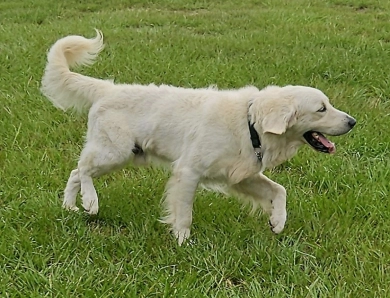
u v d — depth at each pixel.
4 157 4.26
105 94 3.74
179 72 5.41
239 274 3.44
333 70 5.50
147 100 3.69
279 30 6.93
